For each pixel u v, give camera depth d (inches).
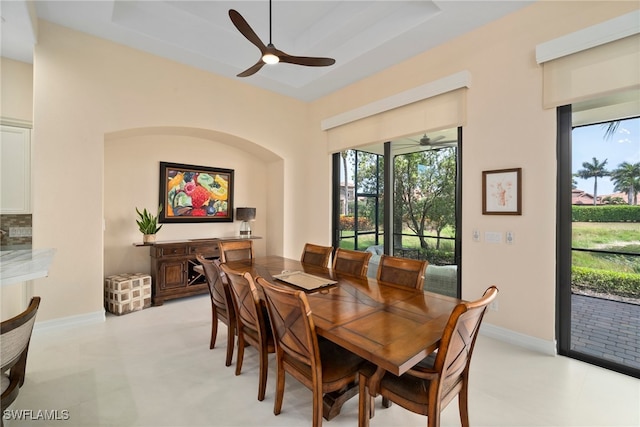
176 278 157.9
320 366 60.5
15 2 95.7
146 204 165.5
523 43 108.2
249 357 102.2
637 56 85.4
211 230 190.4
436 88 129.8
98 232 131.0
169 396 79.4
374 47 136.2
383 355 48.8
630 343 105.3
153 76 147.2
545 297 103.7
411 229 153.3
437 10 113.0
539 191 104.9
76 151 126.1
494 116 115.6
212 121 166.7
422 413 54.1
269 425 69.2
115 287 138.6
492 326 116.5
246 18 142.2
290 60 103.2
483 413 72.6
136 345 108.6
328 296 80.5
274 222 207.3
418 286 89.0
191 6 132.1
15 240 137.8
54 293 121.2
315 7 136.8
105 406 74.9
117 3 124.5
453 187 135.7
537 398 78.4
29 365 93.8
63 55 123.6
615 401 77.0
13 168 130.8
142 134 157.4
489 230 117.5
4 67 129.6
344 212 192.4
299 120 206.5
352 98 177.8
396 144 158.7
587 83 93.9
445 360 51.7
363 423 62.7
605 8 91.0
